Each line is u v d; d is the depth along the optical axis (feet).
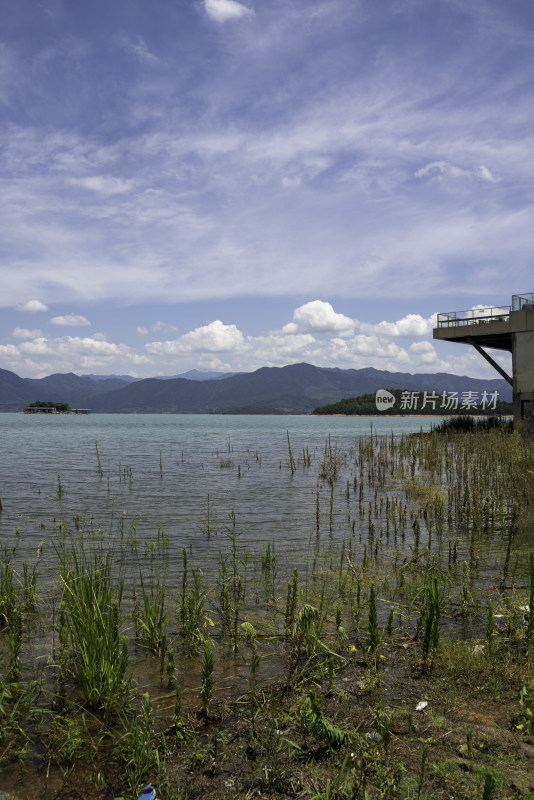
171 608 23.00
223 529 39.75
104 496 56.34
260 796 11.25
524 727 13.46
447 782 11.30
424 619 20.56
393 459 87.20
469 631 20.51
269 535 38.04
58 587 24.86
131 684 16.47
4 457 107.24
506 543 35.09
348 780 11.36
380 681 16.37
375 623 17.97
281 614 22.72
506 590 25.25
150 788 11.28
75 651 17.42
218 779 11.85
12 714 14.26
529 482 55.36
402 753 12.48
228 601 22.86
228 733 13.71
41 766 12.66
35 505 50.39
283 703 15.14
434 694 15.44
